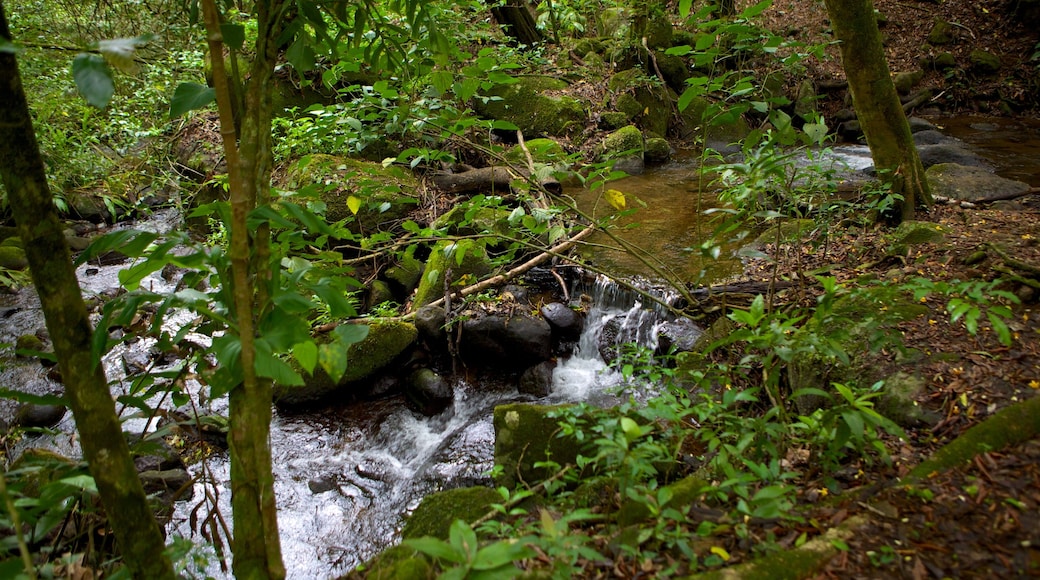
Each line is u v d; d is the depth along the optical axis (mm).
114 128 7008
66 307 1570
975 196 5172
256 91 1757
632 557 1895
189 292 1682
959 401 2578
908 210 4574
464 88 2834
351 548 3400
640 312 4602
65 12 4930
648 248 5410
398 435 4199
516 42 9500
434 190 6246
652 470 1868
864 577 1709
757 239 5062
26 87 5348
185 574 2523
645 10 9492
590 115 8523
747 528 1979
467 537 1318
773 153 3088
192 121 7785
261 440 1677
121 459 1668
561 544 1526
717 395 3164
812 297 3867
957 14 11477
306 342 1516
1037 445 2117
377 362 4457
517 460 3098
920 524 1874
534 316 4723
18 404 4438
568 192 7031
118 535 1710
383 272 5539
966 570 1688
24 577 1567
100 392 1625
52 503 1778
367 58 2572
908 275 3717
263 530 1740
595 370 4531
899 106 4527
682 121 9430
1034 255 3605
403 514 3600
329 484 3846
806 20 11359
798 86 9922
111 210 6844
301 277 1892
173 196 7699
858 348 3057
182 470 3697
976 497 1937
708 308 4176
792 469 2410
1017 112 10078
